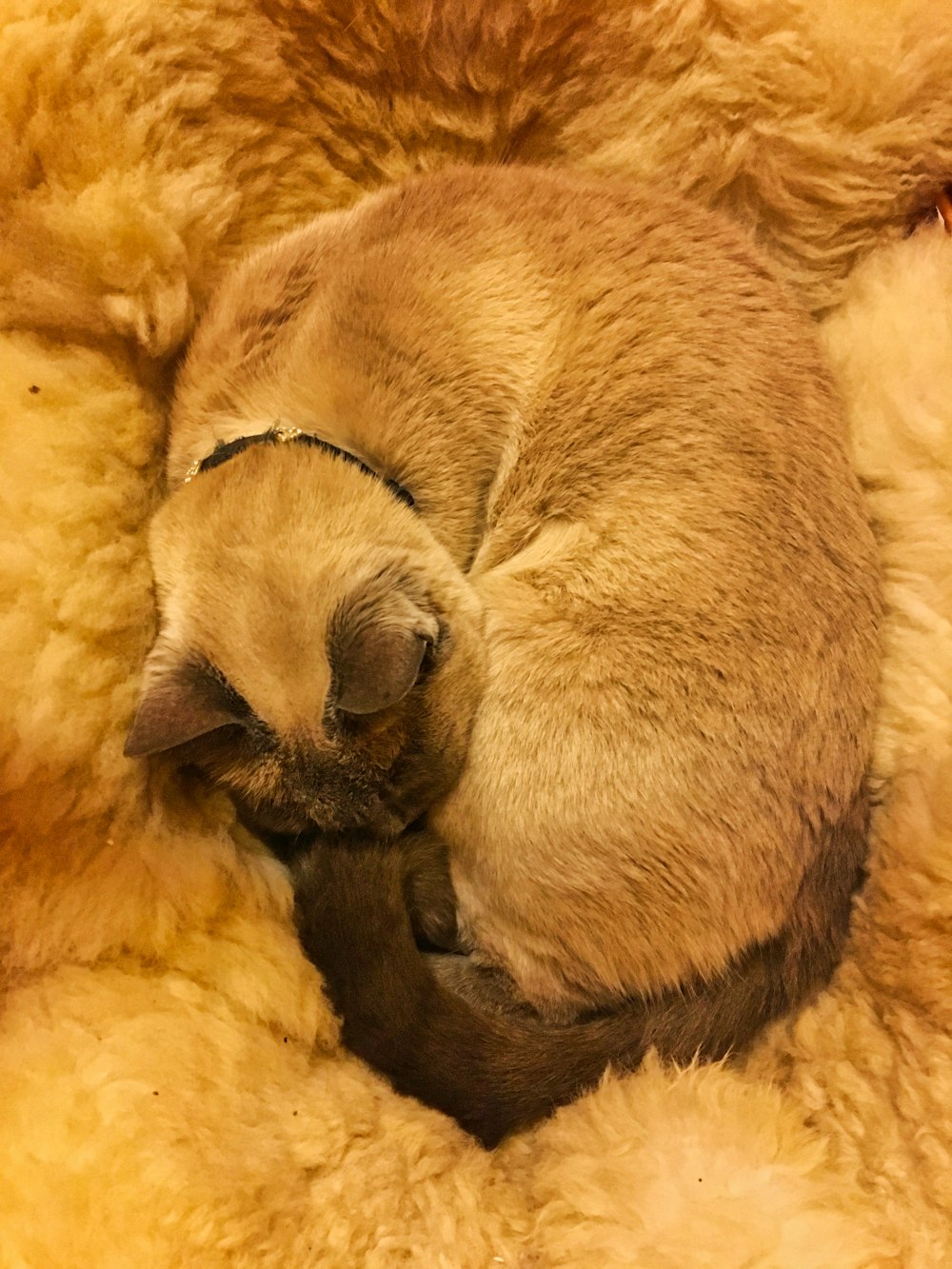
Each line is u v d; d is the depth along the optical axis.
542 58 0.50
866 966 0.43
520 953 0.45
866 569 0.45
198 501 0.43
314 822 0.43
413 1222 0.38
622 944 0.43
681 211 0.48
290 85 0.49
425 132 0.52
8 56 0.42
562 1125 0.41
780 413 0.44
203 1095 0.39
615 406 0.45
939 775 0.43
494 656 0.45
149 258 0.44
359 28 0.48
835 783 0.43
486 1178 0.40
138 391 0.46
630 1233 0.37
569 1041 0.43
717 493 0.43
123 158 0.44
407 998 0.42
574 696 0.43
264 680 0.40
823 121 0.49
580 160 0.52
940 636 0.45
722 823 0.41
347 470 0.43
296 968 0.43
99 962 0.42
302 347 0.45
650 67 0.50
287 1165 0.38
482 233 0.46
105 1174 0.36
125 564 0.44
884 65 0.48
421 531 0.44
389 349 0.45
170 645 0.41
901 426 0.47
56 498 0.41
